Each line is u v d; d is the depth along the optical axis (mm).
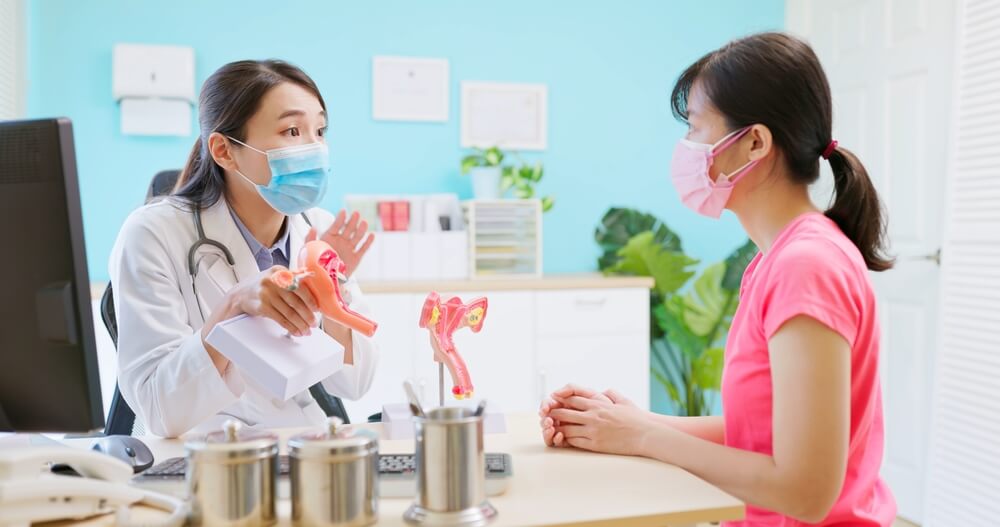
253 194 1561
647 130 3652
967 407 2658
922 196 2973
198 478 841
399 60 3365
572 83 3568
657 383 3625
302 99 1511
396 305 2896
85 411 969
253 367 1076
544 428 1207
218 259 1533
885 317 3139
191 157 1606
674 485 1001
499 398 3006
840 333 992
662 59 3654
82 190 3086
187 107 3117
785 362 1004
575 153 3584
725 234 3752
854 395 1063
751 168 1169
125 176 3123
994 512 2537
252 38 3225
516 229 3291
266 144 1480
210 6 3178
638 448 1135
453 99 3443
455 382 1241
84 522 881
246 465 846
